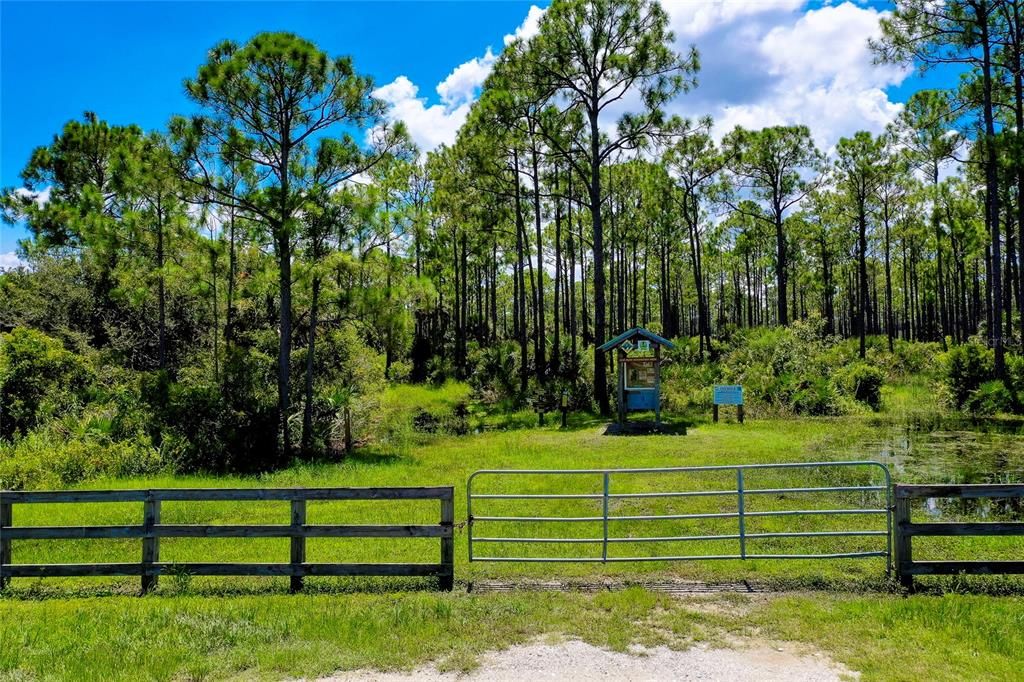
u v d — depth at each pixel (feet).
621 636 17.61
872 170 105.19
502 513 32.68
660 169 113.29
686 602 20.25
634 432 58.03
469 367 109.81
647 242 131.44
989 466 40.19
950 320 156.66
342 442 58.18
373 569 22.33
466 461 46.55
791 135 111.04
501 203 101.60
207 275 60.18
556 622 18.61
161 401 54.03
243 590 22.61
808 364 77.36
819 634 17.44
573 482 38.09
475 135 83.20
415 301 64.23
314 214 53.57
